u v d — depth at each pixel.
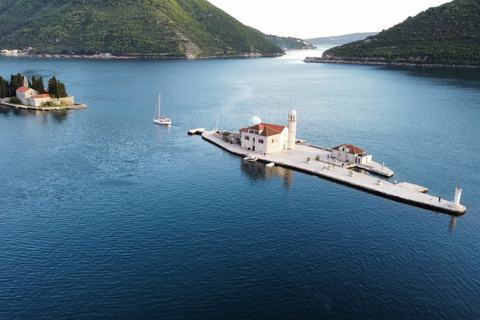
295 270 78.69
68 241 88.44
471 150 166.12
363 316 66.94
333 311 67.88
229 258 82.50
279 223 98.12
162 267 79.12
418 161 151.50
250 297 70.94
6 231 92.62
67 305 68.38
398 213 105.25
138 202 109.38
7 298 69.75
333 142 178.62
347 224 98.25
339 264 80.94
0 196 112.62
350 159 144.88
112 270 78.00
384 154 160.25
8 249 84.94
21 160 145.00
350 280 75.94
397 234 93.81
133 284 73.94
